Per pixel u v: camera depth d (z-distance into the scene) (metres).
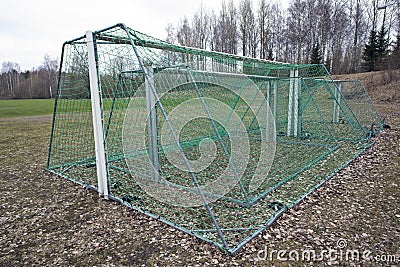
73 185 4.59
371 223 3.11
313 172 4.96
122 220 3.30
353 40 34.59
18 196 4.14
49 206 3.75
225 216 3.34
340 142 7.59
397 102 15.63
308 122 10.66
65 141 8.41
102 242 2.83
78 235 2.99
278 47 39.12
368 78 20.19
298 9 36.66
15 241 2.90
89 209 3.63
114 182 4.55
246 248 2.64
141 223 3.21
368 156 5.95
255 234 2.83
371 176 4.67
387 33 32.12
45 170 5.51
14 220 3.37
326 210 3.46
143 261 2.49
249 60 6.24
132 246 2.74
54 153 7.04
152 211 3.49
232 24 37.19
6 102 29.00
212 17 38.62
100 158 3.89
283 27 39.16
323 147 6.98
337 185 4.32
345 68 29.70
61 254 2.65
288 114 8.69
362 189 4.12
